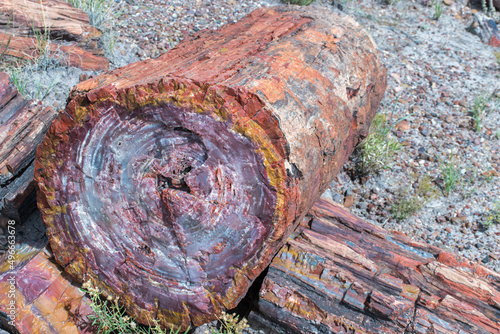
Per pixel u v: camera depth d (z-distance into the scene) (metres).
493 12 6.14
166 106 2.07
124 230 2.33
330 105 2.48
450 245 3.36
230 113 1.99
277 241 2.20
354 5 5.99
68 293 2.50
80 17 4.06
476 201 3.68
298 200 2.18
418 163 3.96
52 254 2.58
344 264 2.50
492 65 5.19
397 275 2.52
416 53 5.25
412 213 3.57
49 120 3.06
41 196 2.43
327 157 2.46
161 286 2.33
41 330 2.32
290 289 2.43
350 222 2.79
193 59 2.66
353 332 2.30
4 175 2.82
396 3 6.16
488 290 2.43
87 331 2.41
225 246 2.21
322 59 2.67
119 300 2.45
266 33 2.99
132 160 2.24
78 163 2.30
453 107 4.54
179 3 5.16
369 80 3.04
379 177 3.82
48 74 3.74
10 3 3.65
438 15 5.89
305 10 3.41
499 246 3.35
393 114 4.41
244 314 2.62
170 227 2.24
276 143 2.01
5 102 3.00
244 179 2.10
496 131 4.31
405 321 2.30
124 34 4.52
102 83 2.43
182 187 2.20
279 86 2.17
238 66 2.33
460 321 2.31
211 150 2.10
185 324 2.38
